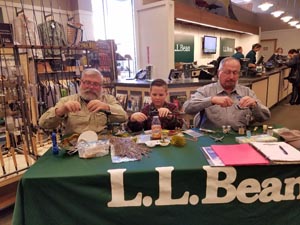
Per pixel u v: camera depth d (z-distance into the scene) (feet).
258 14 39.50
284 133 4.89
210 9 23.56
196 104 6.07
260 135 5.08
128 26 20.83
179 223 3.90
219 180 3.78
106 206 3.73
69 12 17.89
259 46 20.08
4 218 6.66
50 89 10.39
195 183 3.77
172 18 16.25
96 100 5.73
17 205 3.61
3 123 8.50
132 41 20.65
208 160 3.94
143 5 17.03
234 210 3.91
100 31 20.38
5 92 7.87
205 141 4.89
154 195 3.77
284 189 3.90
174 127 6.06
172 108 6.71
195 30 23.81
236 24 27.48
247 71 14.61
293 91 21.39
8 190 7.14
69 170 3.74
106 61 13.55
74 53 12.69
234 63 6.23
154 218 3.85
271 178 3.84
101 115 6.08
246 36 33.78
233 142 4.78
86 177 3.59
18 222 3.56
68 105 5.27
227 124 6.26
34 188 3.58
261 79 14.35
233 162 3.77
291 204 3.95
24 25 11.09
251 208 3.92
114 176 3.63
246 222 3.97
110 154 4.31
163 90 6.53
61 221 3.72
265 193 3.88
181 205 3.84
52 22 12.60
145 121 6.04
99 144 4.47
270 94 18.24
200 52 25.16
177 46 21.42
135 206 3.78
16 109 7.95
